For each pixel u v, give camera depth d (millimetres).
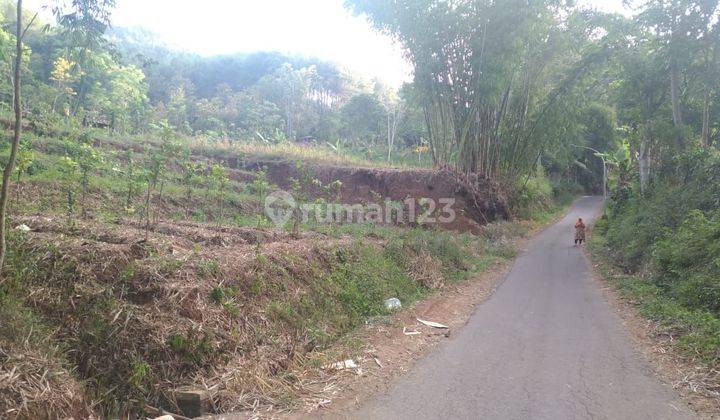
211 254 6707
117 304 5023
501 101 23109
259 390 4879
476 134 23000
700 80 18281
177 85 58969
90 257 5457
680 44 16953
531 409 4566
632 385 5180
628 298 9977
